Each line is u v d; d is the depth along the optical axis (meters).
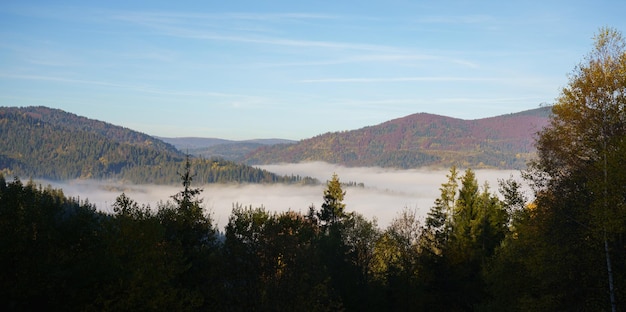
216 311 23.88
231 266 23.89
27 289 20.50
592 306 18.31
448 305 36.91
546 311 19.72
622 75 17.81
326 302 24.70
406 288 34.97
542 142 19.75
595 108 18.36
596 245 18.00
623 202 17.03
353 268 34.53
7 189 24.05
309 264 23.88
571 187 18.94
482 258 37.97
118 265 21.92
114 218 24.95
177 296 23.14
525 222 20.73
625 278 17.28
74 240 24.95
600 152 17.70
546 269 19.25
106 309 20.33
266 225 24.73
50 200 27.06
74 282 21.61
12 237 21.09
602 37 18.58
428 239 43.19
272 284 22.61
